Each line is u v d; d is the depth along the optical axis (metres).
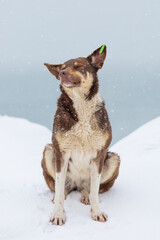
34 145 10.11
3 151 9.02
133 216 3.79
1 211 4.06
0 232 3.58
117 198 4.36
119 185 4.88
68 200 4.34
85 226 3.63
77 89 3.90
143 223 3.60
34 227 3.68
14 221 3.81
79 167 4.24
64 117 3.94
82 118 3.93
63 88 4.02
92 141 3.98
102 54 4.16
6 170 7.25
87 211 4.04
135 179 5.05
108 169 4.42
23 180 5.75
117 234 3.40
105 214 3.84
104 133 3.98
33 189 4.95
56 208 3.84
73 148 4.02
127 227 3.54
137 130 8.47
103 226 3.61
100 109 4.02
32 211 4.06
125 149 7.10
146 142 7.12
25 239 3.42
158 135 7.38
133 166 5.69
